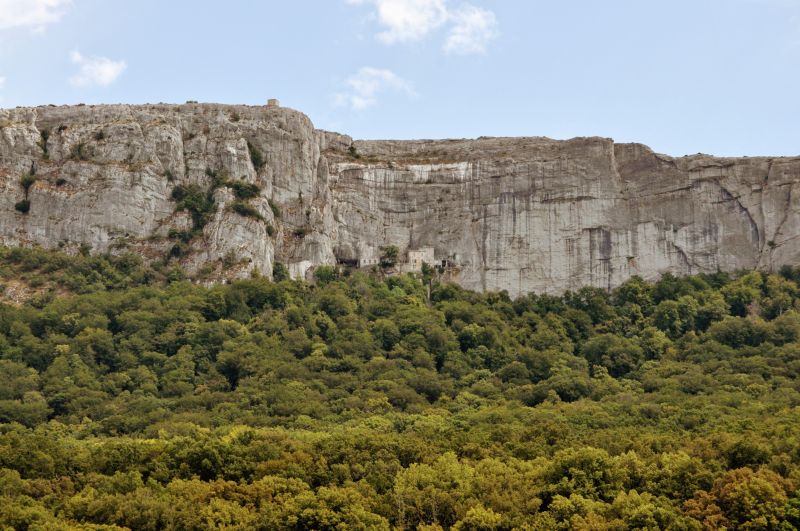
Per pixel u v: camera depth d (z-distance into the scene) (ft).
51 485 465.06
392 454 499.51
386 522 436.76
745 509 428.97
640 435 522.47
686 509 440.45
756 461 471.21
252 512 443.32
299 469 477.36
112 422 574.97
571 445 506.07
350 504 442.09
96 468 487.20
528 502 449.48
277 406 594.24
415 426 562.25
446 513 453.99
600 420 561.84
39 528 411.13
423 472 475.31
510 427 543.80
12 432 526.98
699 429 530.68
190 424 558.15
